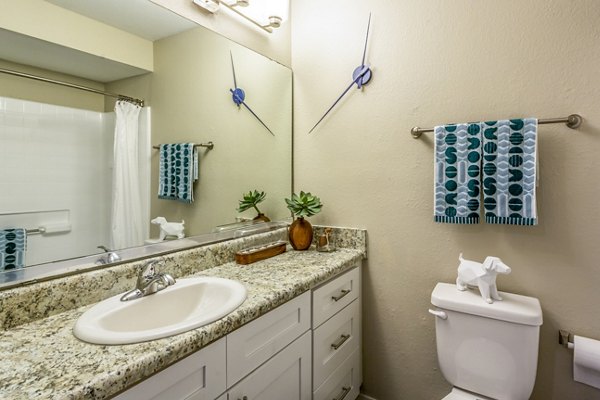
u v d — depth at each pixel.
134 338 0.69
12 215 0.84
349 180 1.62
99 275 0.94
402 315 1.52
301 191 1.67
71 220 0.95
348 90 1.60
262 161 1.64
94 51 1.02
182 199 1.28
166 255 1.15
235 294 0.95
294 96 1.78
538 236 1.21
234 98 1.49
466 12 1.31
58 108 0.93
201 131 1.36
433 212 1.40
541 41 1.18
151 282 0.96
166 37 1.22
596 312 1.13
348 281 1.44
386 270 1.54
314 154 1.72
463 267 1.25
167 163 1.22
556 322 1.19
